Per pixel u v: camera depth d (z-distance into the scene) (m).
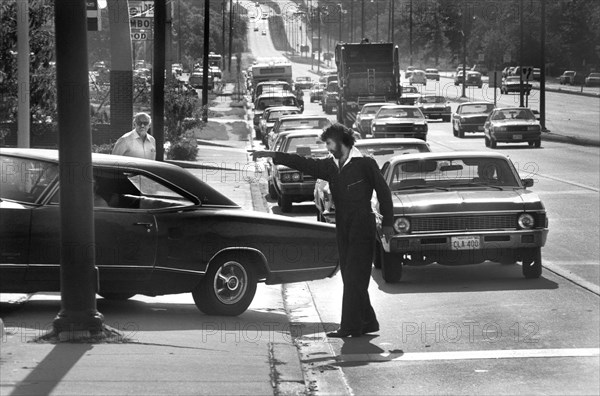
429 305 28.83
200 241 25.39
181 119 86.88
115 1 68.75
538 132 110.62
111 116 69.38
